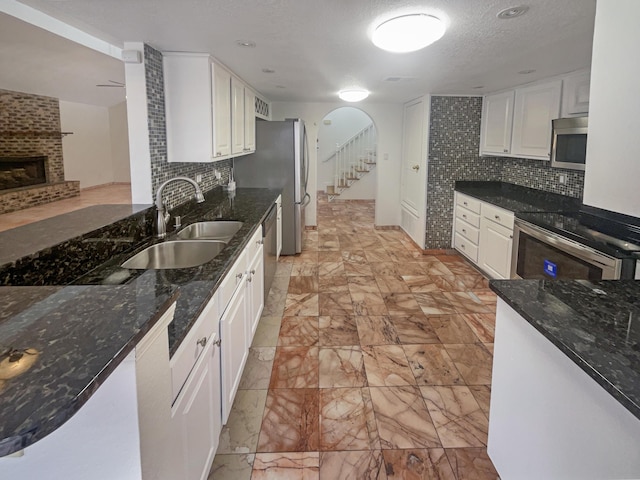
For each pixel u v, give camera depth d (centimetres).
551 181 435
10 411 63
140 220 243
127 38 246
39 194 752
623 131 125
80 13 203
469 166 546
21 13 243
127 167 1066
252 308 279
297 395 245
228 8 196
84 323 91
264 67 335
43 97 814
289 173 520
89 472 90
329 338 316
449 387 253
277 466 190
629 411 97
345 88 473
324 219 803
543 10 200
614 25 127
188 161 294
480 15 206
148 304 102
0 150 748
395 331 328
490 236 436
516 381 158
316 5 192
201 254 254
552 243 299
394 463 192
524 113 434
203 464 155
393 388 252
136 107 259
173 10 199
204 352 157
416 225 592
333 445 204
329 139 1066
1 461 87
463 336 320
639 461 98
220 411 188
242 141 400
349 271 482
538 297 155
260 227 321
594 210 348
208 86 287
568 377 125
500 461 172
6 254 148
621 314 140
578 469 120
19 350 80
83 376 72
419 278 459
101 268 194
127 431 88
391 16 207
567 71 354
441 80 404
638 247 245
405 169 657
